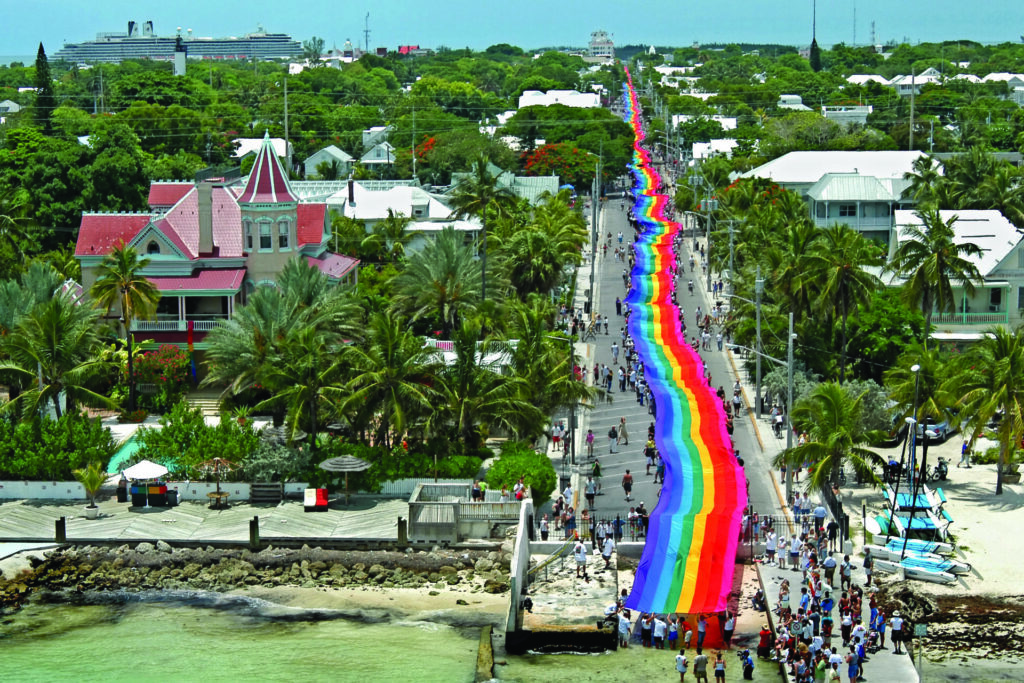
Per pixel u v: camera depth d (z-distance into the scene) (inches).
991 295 5999.0
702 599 3486.7
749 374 5634.8
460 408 4284.0
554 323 6294.3
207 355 4761.3
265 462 4269.2
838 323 5580.7
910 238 6786.4
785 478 4296.3
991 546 3757.4
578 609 3503.9
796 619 3169.3
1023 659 3149.6
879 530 3769.7
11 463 4303.6
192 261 5585.6
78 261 6633.9
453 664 3287.4
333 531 4001.0
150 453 4347.9
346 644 3422.7
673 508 4033.0
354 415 4375.0
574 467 4505.4
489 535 3956.7
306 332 4453.7
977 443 4655.5
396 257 7470.5
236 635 3499.0
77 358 4566.9
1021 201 7696.9
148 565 3905.0
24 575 3833.7
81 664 3302.2
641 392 5334.6
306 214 6151.6
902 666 3016.7
